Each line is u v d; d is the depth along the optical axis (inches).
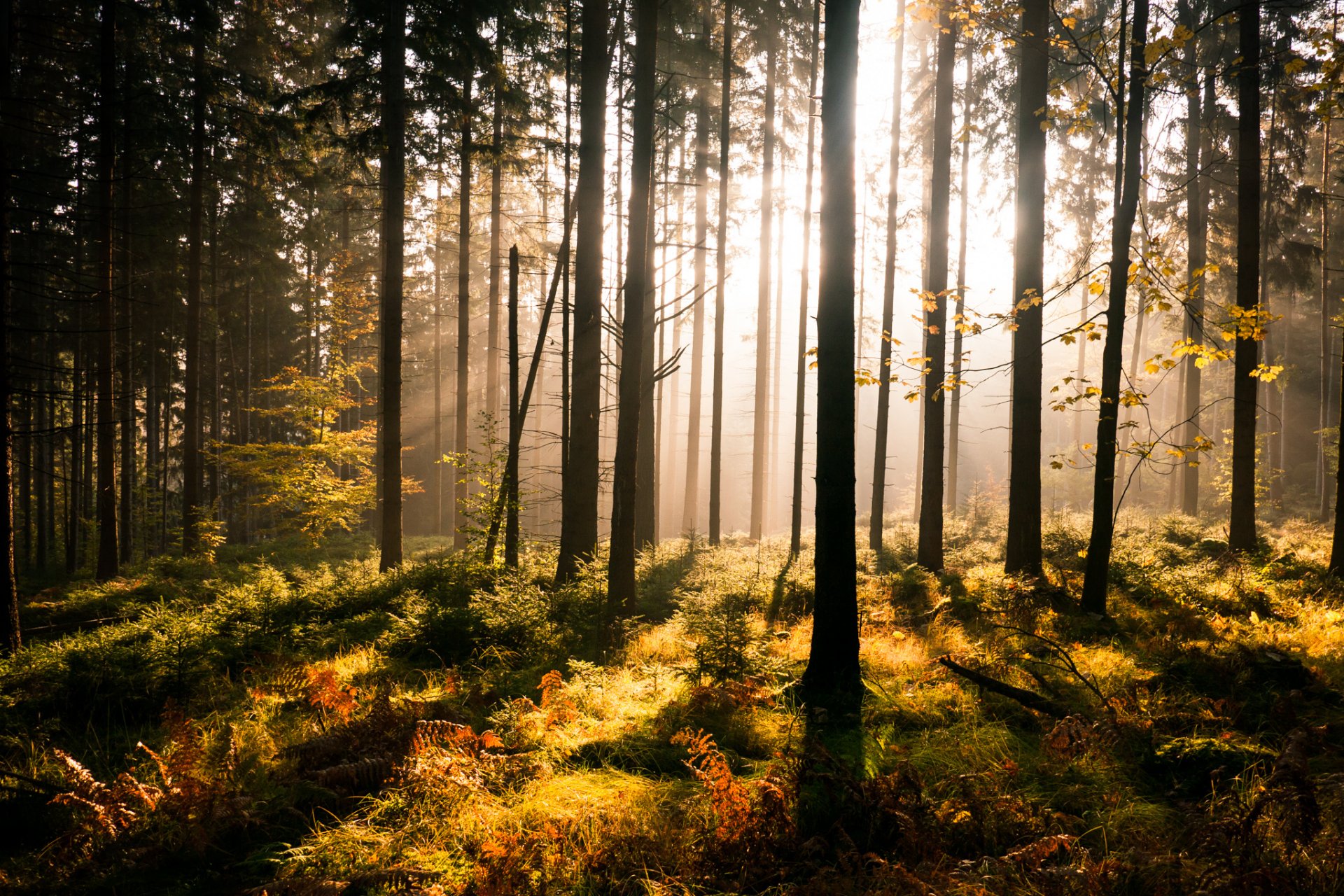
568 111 833.5
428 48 673.6
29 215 784.3
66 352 986.1
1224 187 879.7
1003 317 350.6
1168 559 494.3
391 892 134.8
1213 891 112.8
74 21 674.8
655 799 168.9
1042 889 122.2
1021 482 449.7
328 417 772.6
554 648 327.0
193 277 798.5
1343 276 1137.4
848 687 240.1
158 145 780.6
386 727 202.8
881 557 623.5
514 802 168.9
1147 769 173.3
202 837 153.9
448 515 1409.9
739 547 781.9
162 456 1397.6
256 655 299.3
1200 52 786.8
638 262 416.5
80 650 272.5
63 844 153.8
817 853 140.7
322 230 1114.7
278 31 925.8
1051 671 250.4
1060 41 363.9
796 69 807.7
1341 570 420.8
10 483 349.7
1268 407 1365.7
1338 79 300.5
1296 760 138.3
